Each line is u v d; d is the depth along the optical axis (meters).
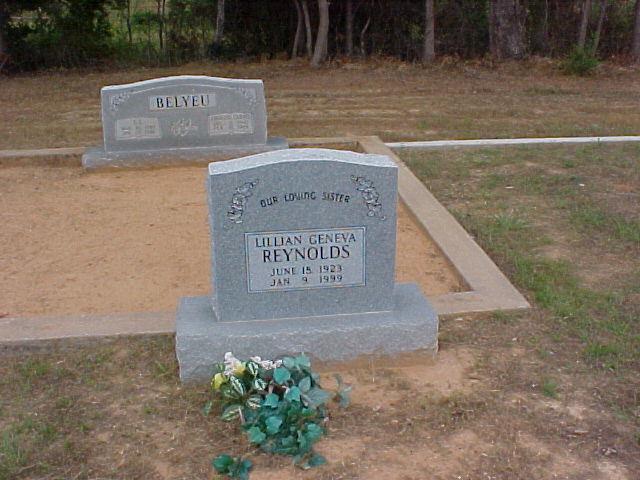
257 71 10.54
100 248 3.92
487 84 9.32
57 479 2.08
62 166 5.64
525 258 3.60
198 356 2.49
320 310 2.61
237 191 2.43
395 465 2.12
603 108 7.77
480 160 5.49
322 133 6.52
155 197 4.82
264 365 2.34
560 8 11.55
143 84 5.41
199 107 5.52
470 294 3.15
